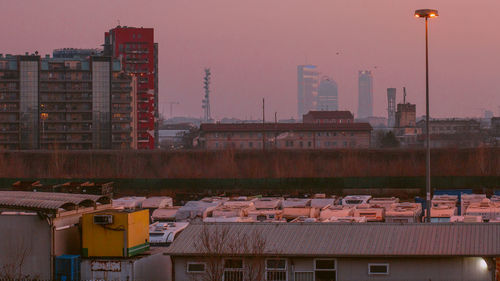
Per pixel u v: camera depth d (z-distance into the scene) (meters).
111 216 42.53
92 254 42.75
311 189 119.69
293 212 66.69
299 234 41.59
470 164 139.75
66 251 43.34
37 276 42.06
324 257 39.34
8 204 44.09
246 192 117.94
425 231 40.75
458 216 61.47
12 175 142.62
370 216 63.44
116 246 42.50
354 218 59.81
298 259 39.59
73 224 44.03
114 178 122.81
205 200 74.25
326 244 40.09
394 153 147.38
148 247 44.78
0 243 42.88
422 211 70.25
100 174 142.62
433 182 120.50
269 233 42.09
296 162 143.00
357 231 41.44
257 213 64.94
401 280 38.84
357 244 39.84
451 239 39.50
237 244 40.31
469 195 77.06
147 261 42.81
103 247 42.62
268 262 39.69
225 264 39.62
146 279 42.62
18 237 42.69
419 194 116.06
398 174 137.00
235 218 60.62
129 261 41.78
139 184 122.62
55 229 42.50
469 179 120.25
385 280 38.97
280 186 121.62
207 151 149.62
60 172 141.88
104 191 86.62
